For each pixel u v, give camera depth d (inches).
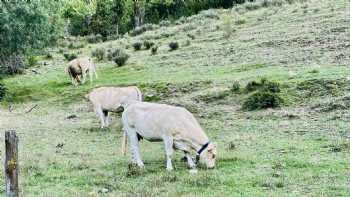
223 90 1034.7
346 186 455.2
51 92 1305.4
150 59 1551.4
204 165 542.6
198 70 1291.8
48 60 1849.2
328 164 535.2
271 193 443.5
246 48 1446.9
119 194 457.4
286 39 1440.7
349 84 925.2
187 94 1085.8
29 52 1425.9
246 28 1758.1
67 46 2223.2
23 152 687.7
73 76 1353.3
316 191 445.4
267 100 899.4
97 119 986.1
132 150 566.9
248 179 488.7
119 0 2960.1
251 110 906.7
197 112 959.6
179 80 1176.8
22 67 1667.1
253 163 554.9
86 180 511.8
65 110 1122.7
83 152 671.8
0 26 1307.8
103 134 823.7
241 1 2746.1
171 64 1433.3
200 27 1969.7
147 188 470.0
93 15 3046.3
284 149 618.2
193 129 531.2
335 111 823.7
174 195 443.5
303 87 952.3
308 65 1139.3
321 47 1284.4
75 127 907.4
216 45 1573.6
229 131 772.6
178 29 2038.6
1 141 791.7
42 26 1381.6
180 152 628.1
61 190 481.1
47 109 1150.3
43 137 816.3
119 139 773.3
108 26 3053.6
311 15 1718.8
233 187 465.4
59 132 861.8
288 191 449.7
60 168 574.6
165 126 532.4
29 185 503.8
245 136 721.0
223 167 538.6
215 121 866.8
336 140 645.9
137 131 559.5
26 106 1202.6
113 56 1675.7
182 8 3038.9
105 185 490.6
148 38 1989.4
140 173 525.0
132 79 1307.8
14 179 353.4
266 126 779.4
